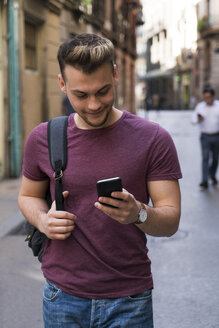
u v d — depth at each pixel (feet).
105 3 69.87
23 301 11.84
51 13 38.55
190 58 160.86
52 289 5.73
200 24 143.64
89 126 5.58
